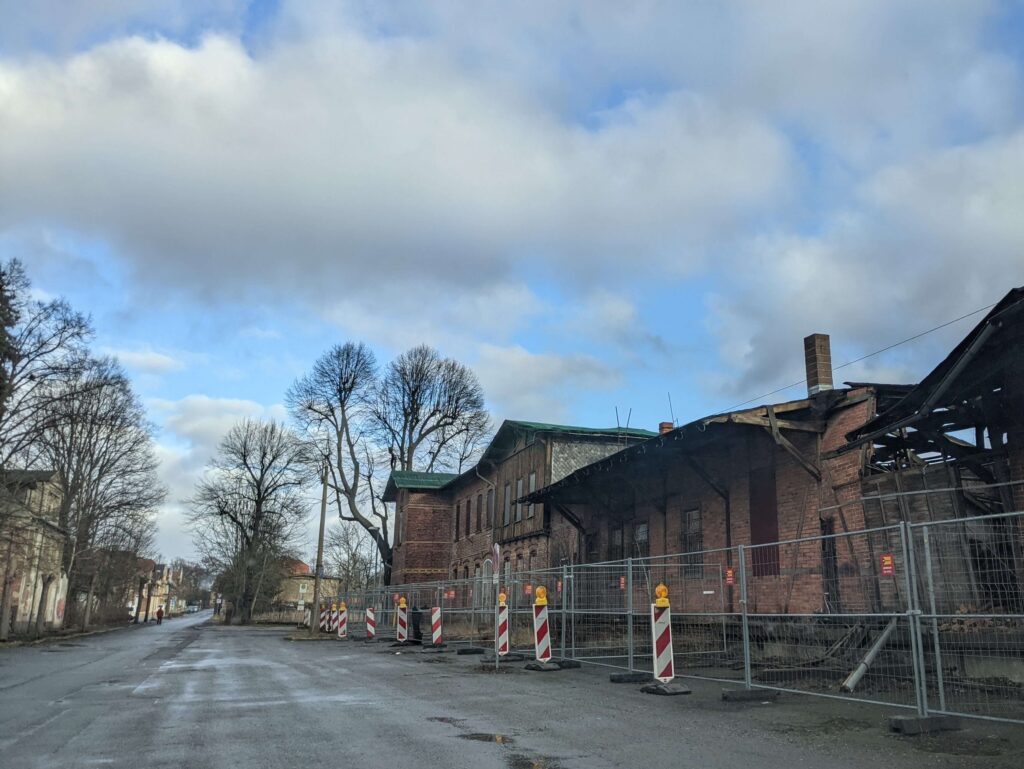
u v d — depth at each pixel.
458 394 57.53
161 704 10.72
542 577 19.67
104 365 41.94
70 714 9.80
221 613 91.12
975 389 12.28
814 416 16.34
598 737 7.93
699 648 14.38
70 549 50.84
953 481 12.75
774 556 15.32
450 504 48.91
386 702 10.77
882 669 10.75
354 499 52.31
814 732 8.00
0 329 31.09
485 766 6.59
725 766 6.55
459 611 24.88
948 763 6.50
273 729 8.47
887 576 11.27
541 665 15.22
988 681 9.62
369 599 38.34
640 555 23.53
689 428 17.25
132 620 88.00
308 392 54.12
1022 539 10.00
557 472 32.56
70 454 46.44
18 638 35.03
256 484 71.75
